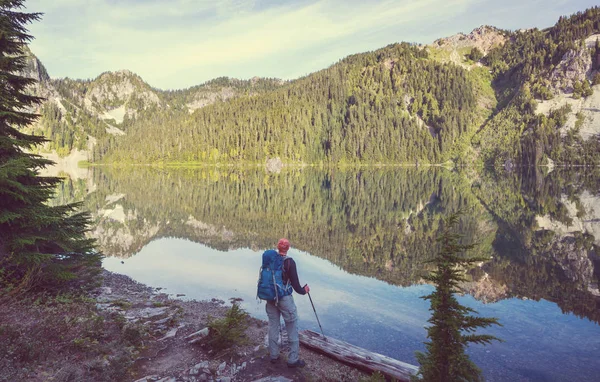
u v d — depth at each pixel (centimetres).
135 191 4819
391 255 1505
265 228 2242
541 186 5703
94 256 940
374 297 959
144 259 1473
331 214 2870
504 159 17388
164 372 508
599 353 654
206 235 2017
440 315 421
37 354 471
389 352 662
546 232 2008
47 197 832
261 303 942
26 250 766
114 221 2462
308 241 1836
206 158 18462
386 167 16412
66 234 869
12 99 795
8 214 719
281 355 589
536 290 1031
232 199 4034
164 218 2627
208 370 514
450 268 430
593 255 1482
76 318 617
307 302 921
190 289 1067
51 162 818
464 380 409
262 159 17962
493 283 1102
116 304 816
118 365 484
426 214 2816
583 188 5116
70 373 447
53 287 796
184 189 5381
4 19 768
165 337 630
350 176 9944
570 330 754
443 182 7200
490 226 2219
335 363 609
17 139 797
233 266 1359
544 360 629
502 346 681
